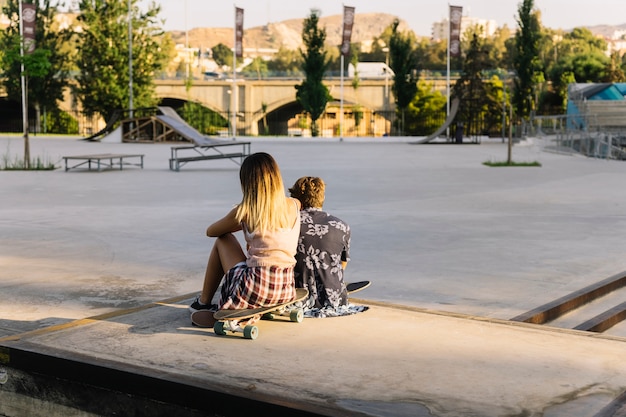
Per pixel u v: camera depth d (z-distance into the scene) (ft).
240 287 17.16
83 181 67.05
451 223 41.65
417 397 13.17
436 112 273.33
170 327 17.78
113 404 14.74
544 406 12.77
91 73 218.18
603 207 49.78
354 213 45.52
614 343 16.52
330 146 138.41
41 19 220.43
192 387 13.67
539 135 149.28
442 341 16.57
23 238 35.96
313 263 18.62
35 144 139.33
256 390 13.48
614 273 28.73
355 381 13.98
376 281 26.99
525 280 27.32
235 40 184.44
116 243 34.60
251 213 17.30
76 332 17.30
